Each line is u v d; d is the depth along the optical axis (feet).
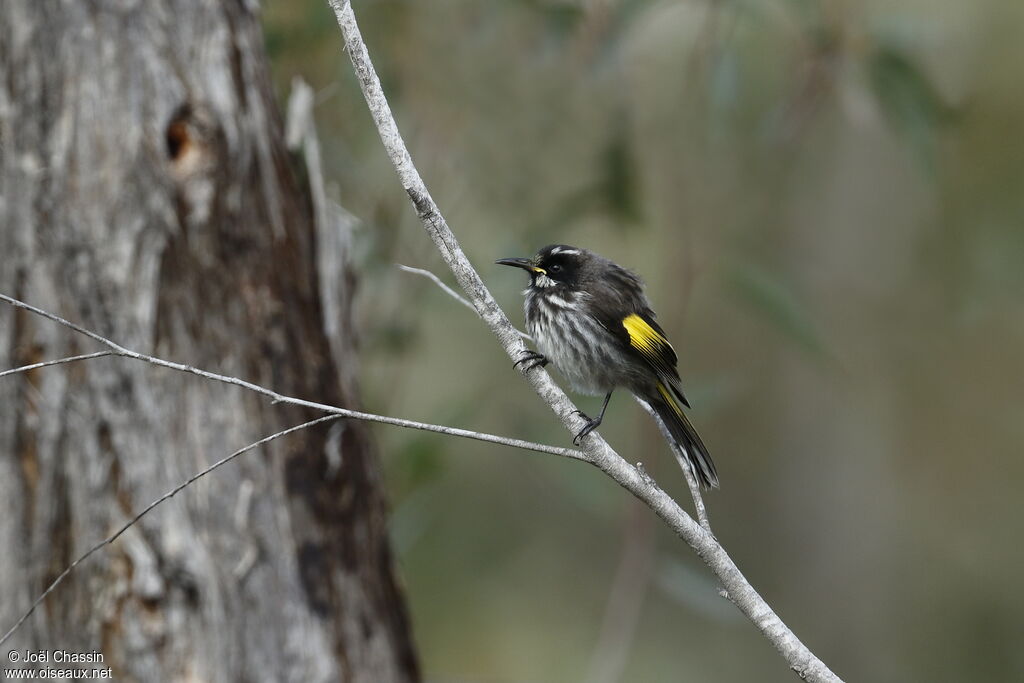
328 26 38.24
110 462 25.40
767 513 62.90
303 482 27.25
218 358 26.16
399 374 42.01
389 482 41.09
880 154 59.31
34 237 25.35
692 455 32.45
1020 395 62.64
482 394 43.70
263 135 27.48
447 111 42.93
